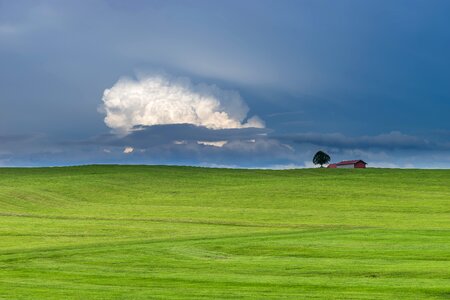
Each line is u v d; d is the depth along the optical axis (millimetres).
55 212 89000
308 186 119938
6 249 50969
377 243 51312
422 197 105562
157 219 79938
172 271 39469
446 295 30438
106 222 75812
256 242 52656
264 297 30141
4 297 30375
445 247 48625
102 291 32062
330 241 52875
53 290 32312
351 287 32656
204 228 69875
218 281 35031
